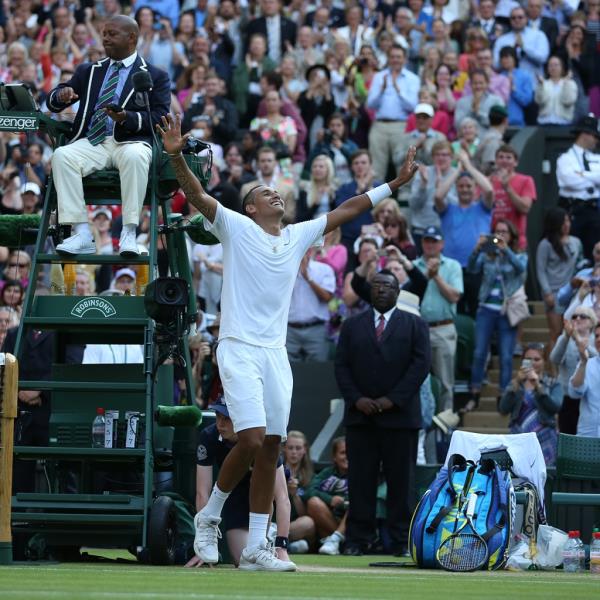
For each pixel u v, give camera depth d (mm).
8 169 46969
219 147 48562
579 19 54656
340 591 17703
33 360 29562
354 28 54781
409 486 30250
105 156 24797
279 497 23797
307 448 33250
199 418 24219
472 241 43500
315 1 57625
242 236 22016
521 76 51969
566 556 25250
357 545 30453
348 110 49969
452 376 39469
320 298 41625
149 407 23828
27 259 41438
